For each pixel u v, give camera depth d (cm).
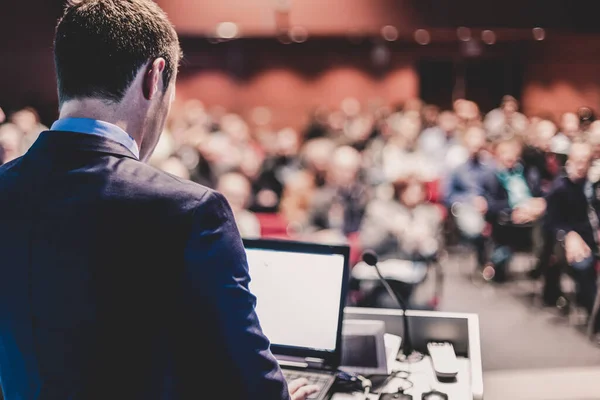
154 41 86
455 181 623
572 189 464
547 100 1084
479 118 942
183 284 78
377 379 142
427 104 1145
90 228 78
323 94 1176
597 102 1046
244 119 1170
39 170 83
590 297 438
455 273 597
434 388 137
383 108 1060
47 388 79
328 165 486
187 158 641
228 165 549
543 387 343
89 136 83
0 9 972
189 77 1157
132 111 86
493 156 671
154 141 92
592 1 930
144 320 77
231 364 80
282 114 1180
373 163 706
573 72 1059
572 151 467
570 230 462
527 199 597
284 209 463
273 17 987
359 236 416
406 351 156
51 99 979
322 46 1134
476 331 151
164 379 79
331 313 137
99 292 77
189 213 79
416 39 1042
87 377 77
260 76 1174
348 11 978
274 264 143
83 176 81
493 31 959
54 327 79
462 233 593
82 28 83
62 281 78
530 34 966
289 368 139
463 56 1113
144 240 78
